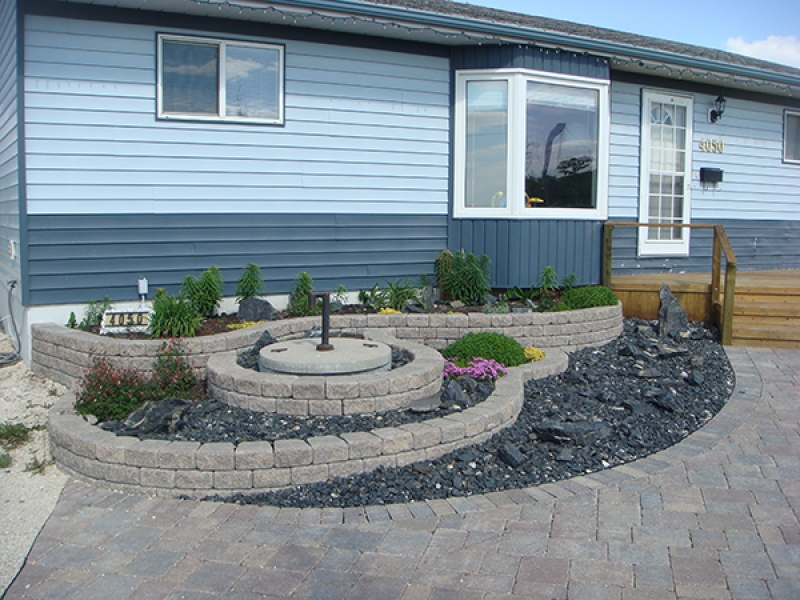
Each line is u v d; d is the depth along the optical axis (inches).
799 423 220.8
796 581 132.2
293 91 313.4
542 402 234.8
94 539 151.9
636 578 133.4
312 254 323.0
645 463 189.8
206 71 298.4
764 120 469.4
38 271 274.8
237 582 134.0
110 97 281.6
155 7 279.4
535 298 346.9
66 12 272.4
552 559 140.6
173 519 161.0
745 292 338.0
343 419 199.9
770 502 165.3
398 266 341.1
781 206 485.7
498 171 341.7
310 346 242.1
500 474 181.2
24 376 271.6
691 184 435.2
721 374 273.3
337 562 140.9
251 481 172.9
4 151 318.7
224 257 306.5
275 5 279.6
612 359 290.0
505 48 334.0
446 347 295.9
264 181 311.3
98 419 205.3
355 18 293.9
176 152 294.4
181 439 185.9
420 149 340.2
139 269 291.4
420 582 133.1
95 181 281.6
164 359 235.9
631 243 410.3
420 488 173.3
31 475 189.3
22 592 132.4
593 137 358.0
